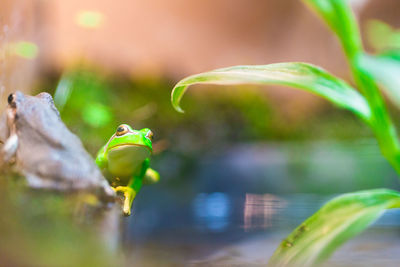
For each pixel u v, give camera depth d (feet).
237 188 3.71
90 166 1.42
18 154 1.41
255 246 1.83
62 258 1.44
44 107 1.44
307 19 6.89
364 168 4.10
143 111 5.09
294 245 1.48
